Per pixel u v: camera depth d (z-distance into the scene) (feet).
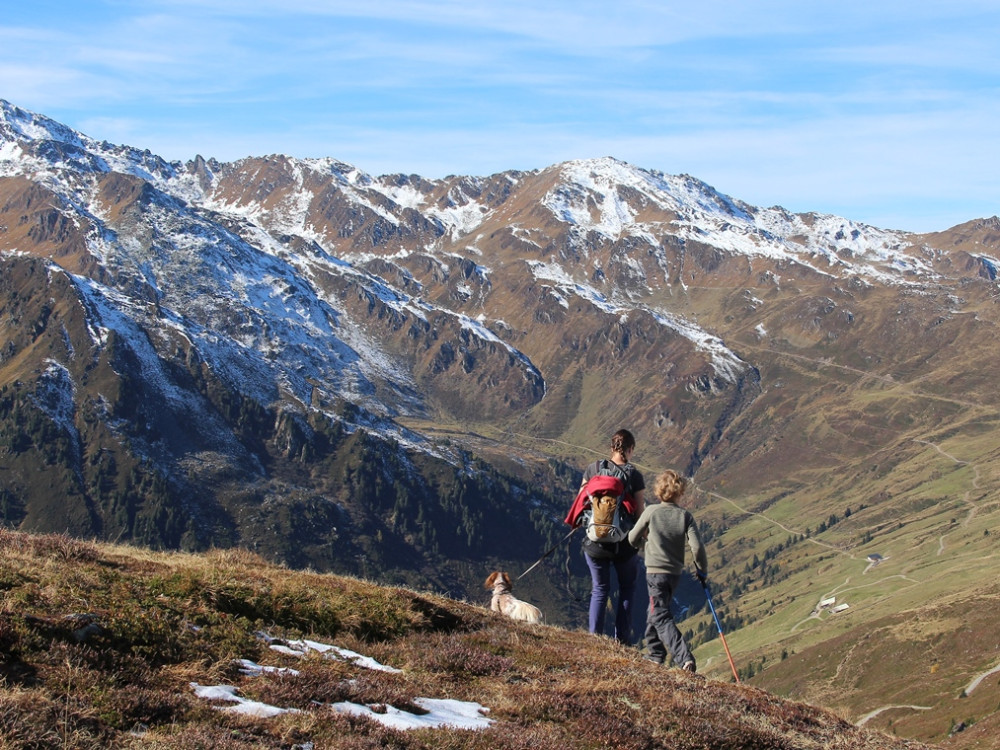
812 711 54.85
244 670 40.47
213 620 46.16
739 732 43.57
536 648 56.13
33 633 36.65
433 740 34.47
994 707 449.06
